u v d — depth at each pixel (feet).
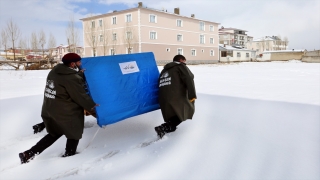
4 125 14.51
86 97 9.95
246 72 58.90
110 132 13.14
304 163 8.88
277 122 13.00
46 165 9.71
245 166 8.95
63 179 8.65
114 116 11.08
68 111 9.87
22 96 22.24
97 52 138.82
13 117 15.79
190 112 12.18
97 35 132.67
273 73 53.83
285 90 24.66
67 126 9.90
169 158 9.82
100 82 11.02
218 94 21.56
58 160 10.11
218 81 36.40
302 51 191.62
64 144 11.97
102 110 10.77
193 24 154.71
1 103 19.21
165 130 11.73
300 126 12.30
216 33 172.65
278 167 8.75
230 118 14.06
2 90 29.12
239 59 206.59
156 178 8.48
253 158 9.44
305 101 17.62
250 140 10.97
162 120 14.57
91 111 11.15
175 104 11.53
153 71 12.98
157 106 12.75
